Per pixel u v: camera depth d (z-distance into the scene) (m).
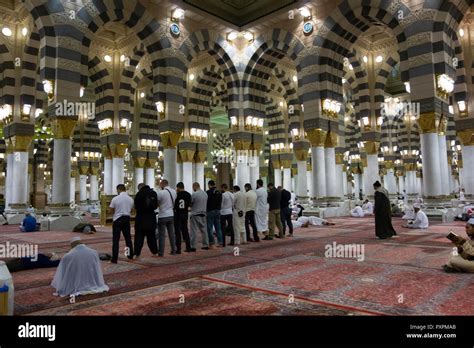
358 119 18.50
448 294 3.94
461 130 15.24
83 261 4.21
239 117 16.36
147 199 6.55
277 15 14.80
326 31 13.99
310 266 5.63
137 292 4.21
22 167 14.98
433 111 11.42
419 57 11.74
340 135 20.78
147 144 21.27
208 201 7.91
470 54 15.27
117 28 16.36
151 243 6.78
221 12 15.28
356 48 17.58
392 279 4.68
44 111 23.58
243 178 16.22
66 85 11.58
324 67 14.26
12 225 14.52
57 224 11.87
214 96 25.12
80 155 24.20
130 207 6.46
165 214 6.89
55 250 7.68
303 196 20.78
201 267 5.70
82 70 12.09
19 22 15.07
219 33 15.79
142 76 18.36
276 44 15.43
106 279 4.90
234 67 16.31
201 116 19.69
